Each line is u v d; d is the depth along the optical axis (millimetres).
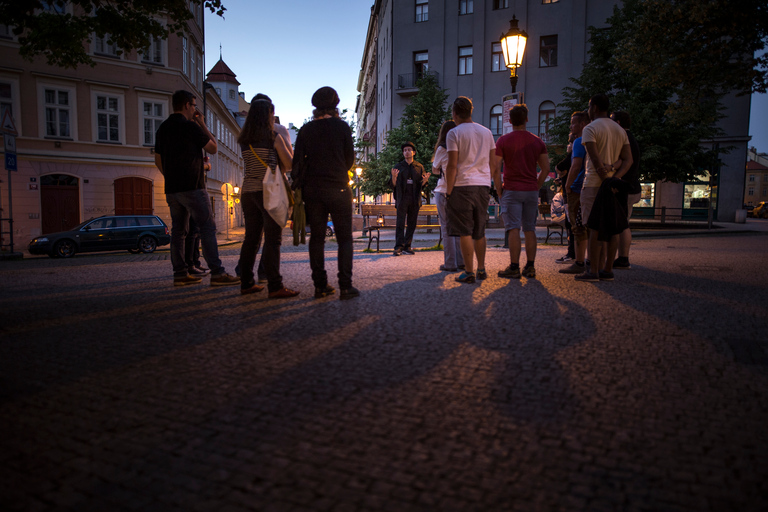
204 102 31766
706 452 1785
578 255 6285
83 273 7242
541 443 1854
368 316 3891
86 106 23109
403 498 1518
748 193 97812
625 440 1874
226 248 15625
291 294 4781
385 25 40688
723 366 2689
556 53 31469
